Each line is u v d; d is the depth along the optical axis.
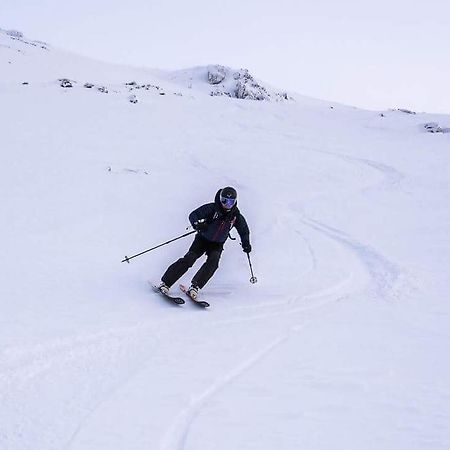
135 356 4.76
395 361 4.71
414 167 20.27
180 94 36.16
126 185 13.76
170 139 21.30
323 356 4.82
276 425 3.55
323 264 8.49
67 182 13.27
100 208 11.28
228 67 61.88
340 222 11.81
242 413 3.72
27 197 11.49
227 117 29.06
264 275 7.84
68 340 4.90
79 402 3.89
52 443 3.35
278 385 4.19
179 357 4.77
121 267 7.62
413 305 6.52
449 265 8.41
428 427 3.54
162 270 7.68
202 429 3.49
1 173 13.34
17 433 3.45
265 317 6.02
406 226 11.50
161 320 5.67
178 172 16.30
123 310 5.85
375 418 3.66
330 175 18.19
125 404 3.86
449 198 15.01
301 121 31.42
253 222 11.54
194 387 4.15
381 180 17.94
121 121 23.30
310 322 5.86
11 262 7.35
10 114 21.12
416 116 37.69
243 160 19.33
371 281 7.71
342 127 30.73
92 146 18.08
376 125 32.66
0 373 4.22
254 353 4.90
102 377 4.32
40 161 15.09
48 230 9.27
